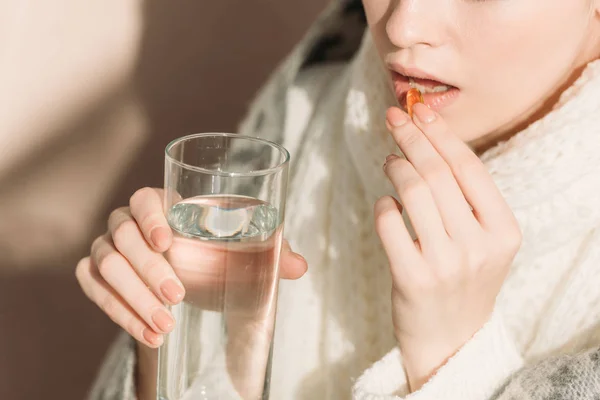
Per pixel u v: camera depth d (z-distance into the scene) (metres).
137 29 1.35
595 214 0.76
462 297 0.71
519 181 0.76
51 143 1.36
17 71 1.32
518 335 0.80
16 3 1.29
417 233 0.70
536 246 0.78
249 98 1.41
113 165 1.39
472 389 0.71
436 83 0.74
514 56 0.71
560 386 0.69
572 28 0.71
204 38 1.38
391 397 0.72
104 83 1.36
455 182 0.70
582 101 0.75
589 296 0.77
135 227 0.73
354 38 1.00
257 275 0.67
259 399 0.71
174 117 1.40
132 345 0.85
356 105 0.88
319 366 0.90
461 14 0.71
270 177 0.66
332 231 0.91
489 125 0.75
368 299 0.89
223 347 0.69
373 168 0.88
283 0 1.38
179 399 0.70
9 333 1.36
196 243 0.67
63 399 1.38
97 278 0.78
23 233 1.37
